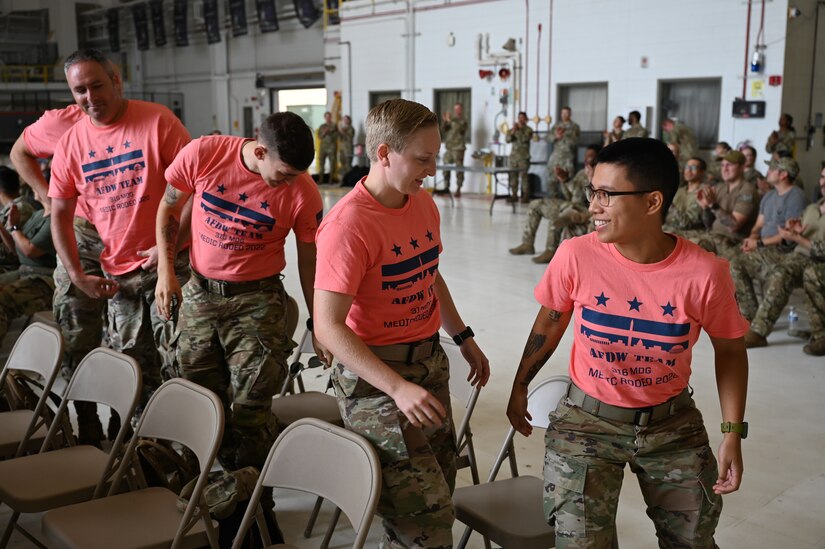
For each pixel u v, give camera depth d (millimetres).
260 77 21562
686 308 1899
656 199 1857
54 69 25844
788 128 10594
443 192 15586
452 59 15203
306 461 2053
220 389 2967
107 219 3264
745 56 11203
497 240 9891
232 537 2461
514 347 5355
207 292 2828
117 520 2275
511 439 2611
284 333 2893
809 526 2990
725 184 6344
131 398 2557
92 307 3498
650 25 12188
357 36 16953
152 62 25594
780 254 5641
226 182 2715
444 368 2230
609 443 1995
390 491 2012
